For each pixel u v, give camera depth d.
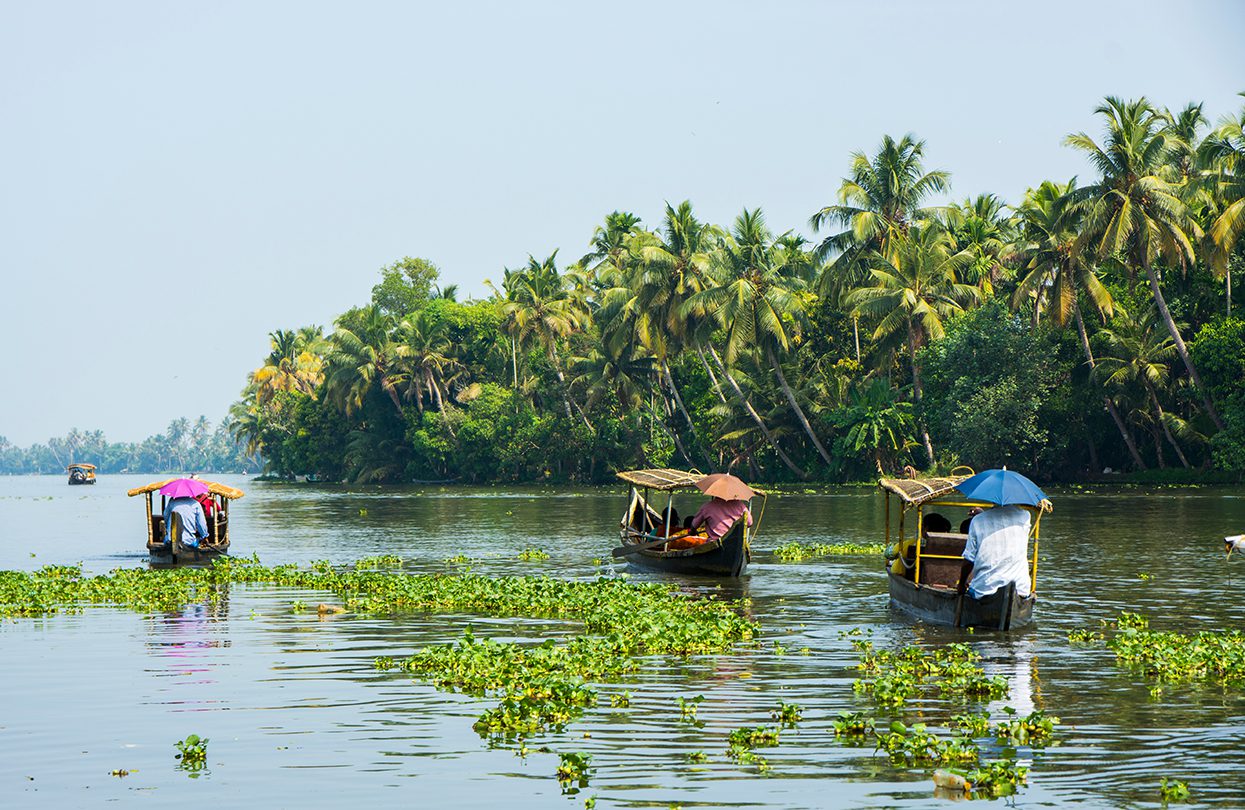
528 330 85.06
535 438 87.06
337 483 107.31
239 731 12.55
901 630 18.56
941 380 65.56
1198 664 15.10
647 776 10.85
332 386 102.25
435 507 58.28
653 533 28.61
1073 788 10.42
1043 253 61.19
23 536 42.94
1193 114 66.12
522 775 10.93
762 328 68.31
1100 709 13.19
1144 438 70.75
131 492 29.36
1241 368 57.81
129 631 18.94
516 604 20.92
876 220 66.12
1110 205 56.22
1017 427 61.72
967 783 10.39
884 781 10.66
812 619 19.75
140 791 10.62
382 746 11.92
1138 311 64.81
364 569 28.20
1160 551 30.25
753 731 11.98
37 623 19.81
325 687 14.62
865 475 71.56
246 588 24.52
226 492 30.03
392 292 115.62
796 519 43.56
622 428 84.25
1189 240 59.16
